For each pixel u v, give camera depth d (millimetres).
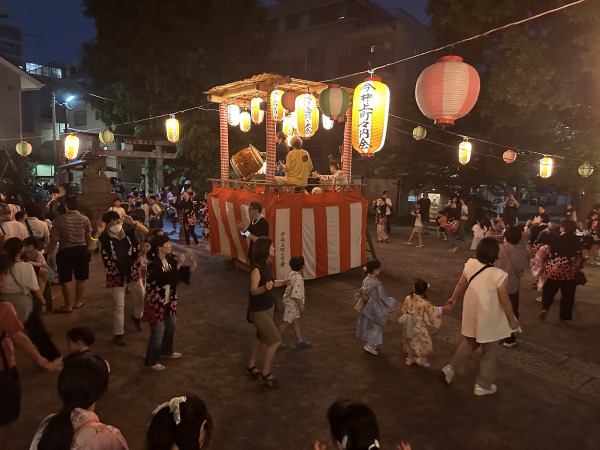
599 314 7250
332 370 5094
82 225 6816
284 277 8594
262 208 8453
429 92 5238
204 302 7574
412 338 5160
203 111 19359
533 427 3990
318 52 28766
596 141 12477
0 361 2912
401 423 4023
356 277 9609
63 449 1810
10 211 6578
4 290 4180
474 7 11016
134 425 3910
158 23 18922
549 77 10633
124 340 5762
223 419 4035
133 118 20172
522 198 33875
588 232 11586
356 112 6578
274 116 8984
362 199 10016
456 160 19234
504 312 4375
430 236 16062
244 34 20375
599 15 9359
